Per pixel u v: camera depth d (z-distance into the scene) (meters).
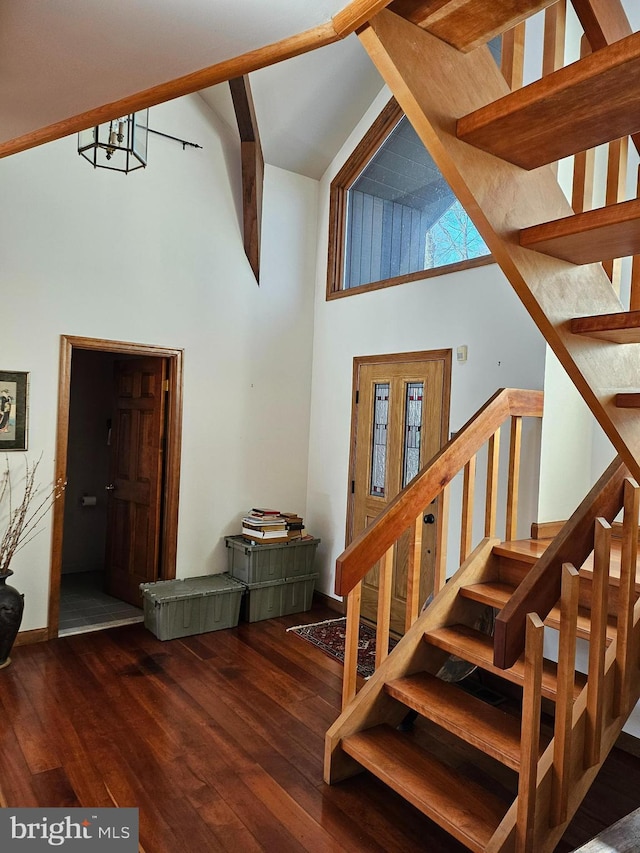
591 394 1.59
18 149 1.77
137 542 4.62
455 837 1.96
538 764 1.88
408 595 2.69
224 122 4.60
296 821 2.21
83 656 3.65
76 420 5.64
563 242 1.36
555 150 1.34
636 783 2.54
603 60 0.99
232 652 3.80
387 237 4.55
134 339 4.18
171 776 2.46
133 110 1.51
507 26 1.26
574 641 1.78
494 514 3.02
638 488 1.93
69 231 3.90
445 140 1.28
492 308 3.54
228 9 1.11
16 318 3.71
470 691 3.35
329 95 4.32
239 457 4.73
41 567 3.85
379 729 2.52
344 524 4.71
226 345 4.64
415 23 1.26
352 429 4.65
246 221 4.62
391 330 4.30
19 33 1.20
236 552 4.49
